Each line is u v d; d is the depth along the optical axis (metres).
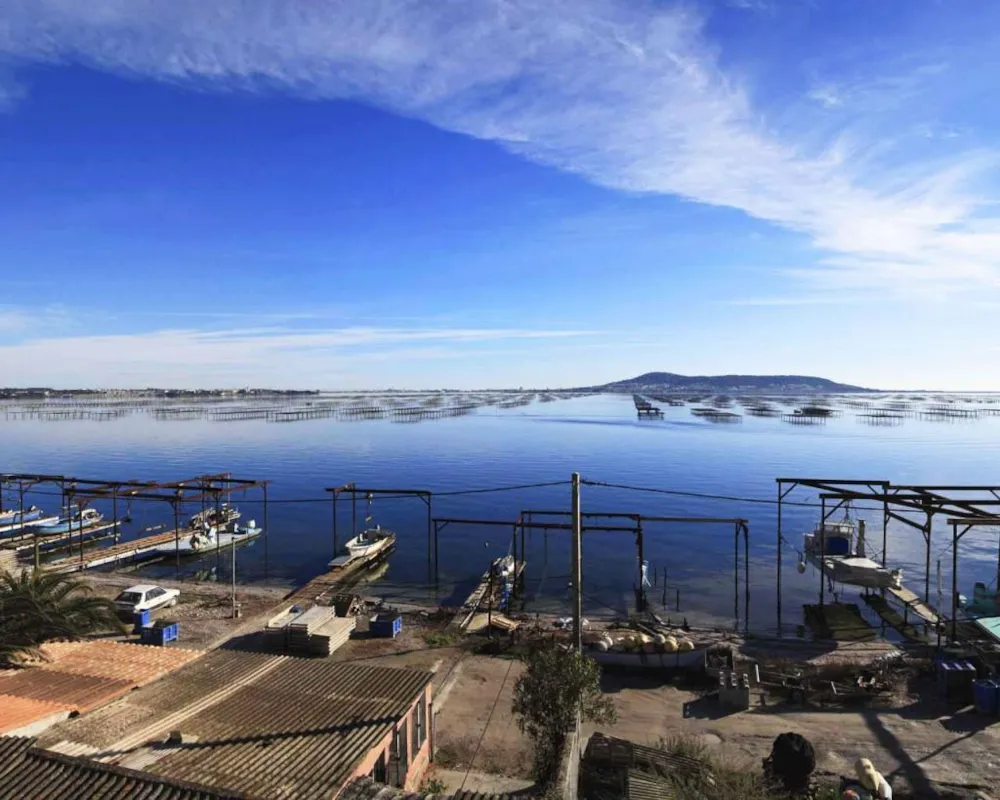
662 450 111.81
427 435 141.00
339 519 62.84
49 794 12.19
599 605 38.47
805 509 67.25
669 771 16.95
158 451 112.44
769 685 24.98
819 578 43.41
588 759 17.98
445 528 59.03
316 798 12.68
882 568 36.12
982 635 29.28
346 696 17.80
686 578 43.88
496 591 38.06
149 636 28.72
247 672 19.67
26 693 17.92
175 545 50.28
